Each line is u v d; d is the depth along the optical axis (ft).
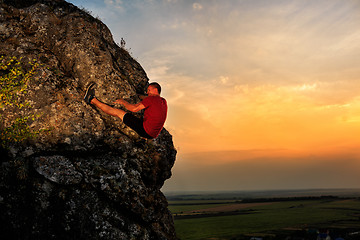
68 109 22.85
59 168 20.90
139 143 26.05
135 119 22.13
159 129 22.02
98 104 23.04
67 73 24.85
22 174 20.17
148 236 22.29
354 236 156.35
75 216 19.95
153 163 26.37
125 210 22.39
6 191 19.71
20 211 19.60
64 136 22.17
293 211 392.06
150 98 21.72
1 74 22.25
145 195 23.56
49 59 24.04
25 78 22.56
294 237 175.94
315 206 475.31
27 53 23.52
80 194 20.79
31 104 22.12
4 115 21.49
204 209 499.51
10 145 21.06
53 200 20.11
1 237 19.12
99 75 25.00
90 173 21.75
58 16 26.55
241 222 282.36
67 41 25.39
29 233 19.38
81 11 27.91
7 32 23.97
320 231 133.59
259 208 481.05
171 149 29.99
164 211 26.99
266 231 212.43
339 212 355.97
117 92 25.45
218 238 189.16
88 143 22.76
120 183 22.39
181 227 254.27
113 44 30.66
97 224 20.17
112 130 24.39
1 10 24.62
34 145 21.48
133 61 32.04
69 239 19.58
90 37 26.04
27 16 25.41
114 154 23.86
